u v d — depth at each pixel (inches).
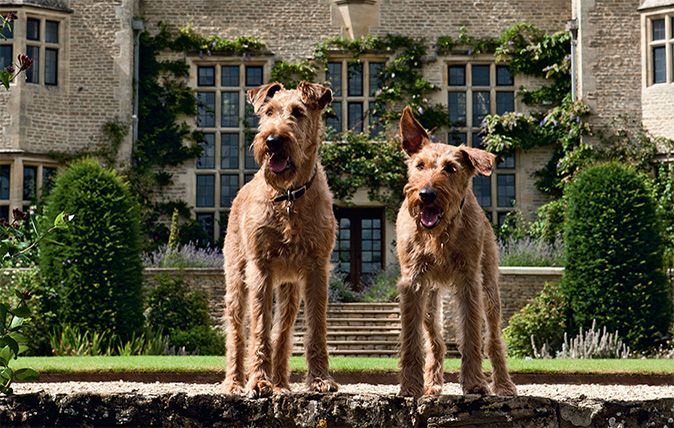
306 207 288.4
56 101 874.8
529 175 901.8
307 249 289.1
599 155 878.4
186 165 900.0
